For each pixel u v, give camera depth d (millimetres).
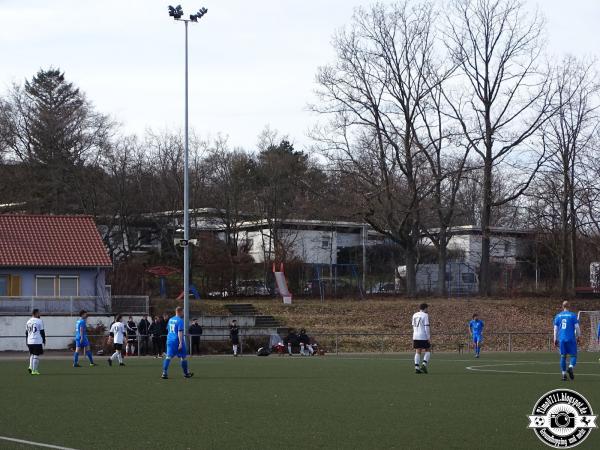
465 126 93312
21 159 112938
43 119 113000
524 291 101438
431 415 24891
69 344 71688
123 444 19672
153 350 66812
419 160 94000
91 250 81125
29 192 109062
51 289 79062
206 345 74562
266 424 23047
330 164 93312
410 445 19547
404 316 87438
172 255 103750
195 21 69938
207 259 99688
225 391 32844
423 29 92000
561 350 38094
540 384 35812
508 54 92438
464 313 88562
